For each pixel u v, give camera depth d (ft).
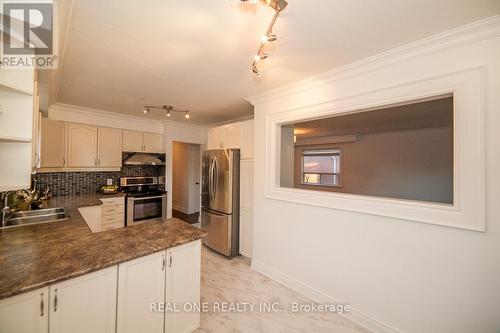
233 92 8.94
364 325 6.28
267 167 9.17
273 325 6.32
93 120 12.23
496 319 4.45
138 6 4.03
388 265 5.91
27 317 3.37
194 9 4.12
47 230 5.92
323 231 7.34
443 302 5.07
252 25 4.60
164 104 10.78
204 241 12.51
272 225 9.02
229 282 8.65
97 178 13.12
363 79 6.40
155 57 6.01
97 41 5.23
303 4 3.95
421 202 5.43
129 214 12.50
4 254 4.36
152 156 14.55
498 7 4.05
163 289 5.10
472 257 4.71
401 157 15.34
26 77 4.68
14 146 4.90
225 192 11.17
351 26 4.63
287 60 6.18
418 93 5.42
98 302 4.10
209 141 13.09
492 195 4.47
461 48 4.83
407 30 4.78
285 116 8.54
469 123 4.70
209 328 6.14
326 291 7.20
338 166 18.63
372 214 6.17
